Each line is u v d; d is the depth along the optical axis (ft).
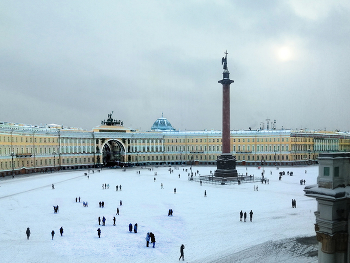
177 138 485.15
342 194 43.52
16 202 169.27
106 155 488.44
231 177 262.88
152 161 481.46
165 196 186.80
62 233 108.17
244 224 116.67
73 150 419.74
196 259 82.79
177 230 111.96
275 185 227.20
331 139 493.77
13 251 90.89
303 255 80.64
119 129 466.29
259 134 447.83
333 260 45.32
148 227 116.57
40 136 375.04
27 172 347.56
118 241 99.86
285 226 110.83
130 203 165.07
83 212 143.43
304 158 448.65
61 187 232.12
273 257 80.43
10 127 331.36
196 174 322.55
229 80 267.39
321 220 45.60
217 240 98.22
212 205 155.74
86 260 84.02
